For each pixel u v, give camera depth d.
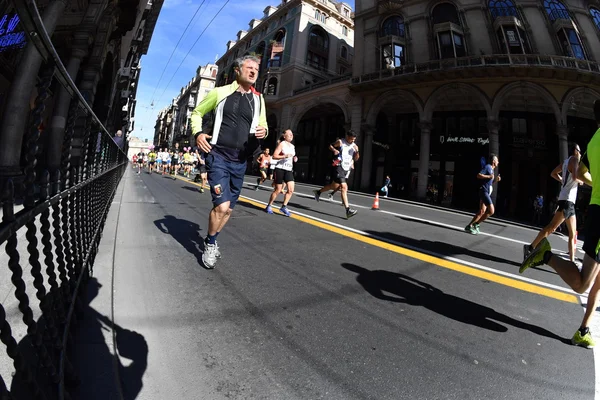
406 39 21.84
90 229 2.49
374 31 23.52
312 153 31.92
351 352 1.75
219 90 2.65
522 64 17.08
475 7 19.84
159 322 1.86
